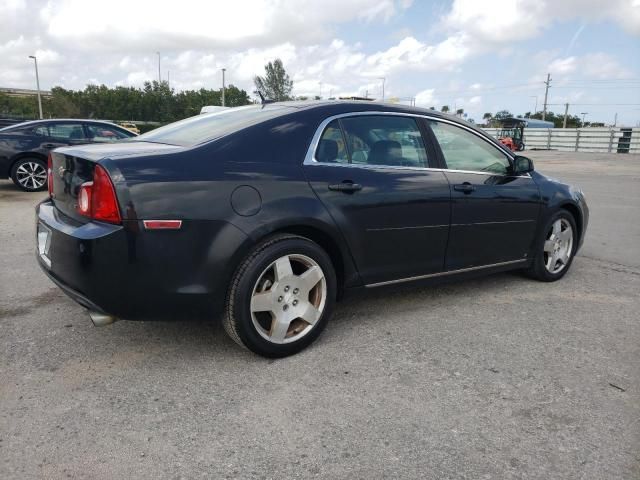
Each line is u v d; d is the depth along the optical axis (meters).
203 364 3.08
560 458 2.27
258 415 2.57
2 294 4.23
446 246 3.88
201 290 2.84
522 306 4.15
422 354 3.26
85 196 2.77
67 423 2.47
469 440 2.39
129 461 2.21
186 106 95.50
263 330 3.08
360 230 3.37
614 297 4.42
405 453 2.29
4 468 2.15
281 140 3.18
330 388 2.83
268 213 2.97
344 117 3.47
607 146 37.12
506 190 4.22
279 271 3.07
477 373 3.02
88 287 2.70
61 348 3.26
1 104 85.94
